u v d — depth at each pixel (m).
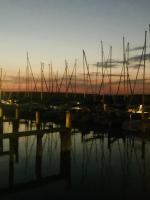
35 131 18.28
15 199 12.70
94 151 23.00
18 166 17.91
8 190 13.77
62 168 17.67
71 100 56.66
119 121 35.00
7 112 53.66
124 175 16.44
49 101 59.34
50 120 43.56
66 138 19.81
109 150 23.44
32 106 52.28
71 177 15.91
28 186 14.34
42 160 19.66
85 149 23.73
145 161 19.86
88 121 37.09
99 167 18.17
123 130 32.19
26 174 16.27
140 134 30.59
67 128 19.80
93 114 38.06
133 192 13.63
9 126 37.88
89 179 15.66
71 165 18.58
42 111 46.50
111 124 34.78
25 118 46.50
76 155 21.48
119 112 37.78
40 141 19.14
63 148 19.80
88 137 29.44
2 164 18.25
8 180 15.20
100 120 35.88
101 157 20.97
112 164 18.98
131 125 31.45
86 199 12.72
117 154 22.05
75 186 14.41
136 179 15.67
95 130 34.03
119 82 47.41
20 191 13.66
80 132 32.53
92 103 48.91
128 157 21.08
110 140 27.62
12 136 17.17
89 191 13.73
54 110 45.06
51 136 30.50
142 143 26.38
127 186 14.47
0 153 21.16
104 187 14.34
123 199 12.71
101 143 26.36
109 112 38.06
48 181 15.22
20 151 22.14
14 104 57.38
